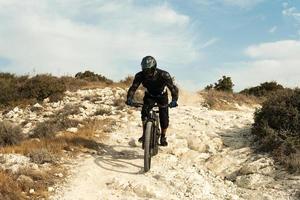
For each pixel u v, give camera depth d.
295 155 9.45
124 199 8.09
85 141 11.20
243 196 8.56
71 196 8.02
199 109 17.31
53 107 18.09
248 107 22.34
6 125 11.88
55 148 10.36
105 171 9.45
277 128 10.94
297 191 8.27
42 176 8.57
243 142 11.38
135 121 14.29
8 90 19.88
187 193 8.56
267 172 9.23
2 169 8.59
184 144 11.31
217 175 9.73
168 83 9.35
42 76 21.17
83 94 19.80
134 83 9.46
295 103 11.25
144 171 9.40
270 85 27.78
